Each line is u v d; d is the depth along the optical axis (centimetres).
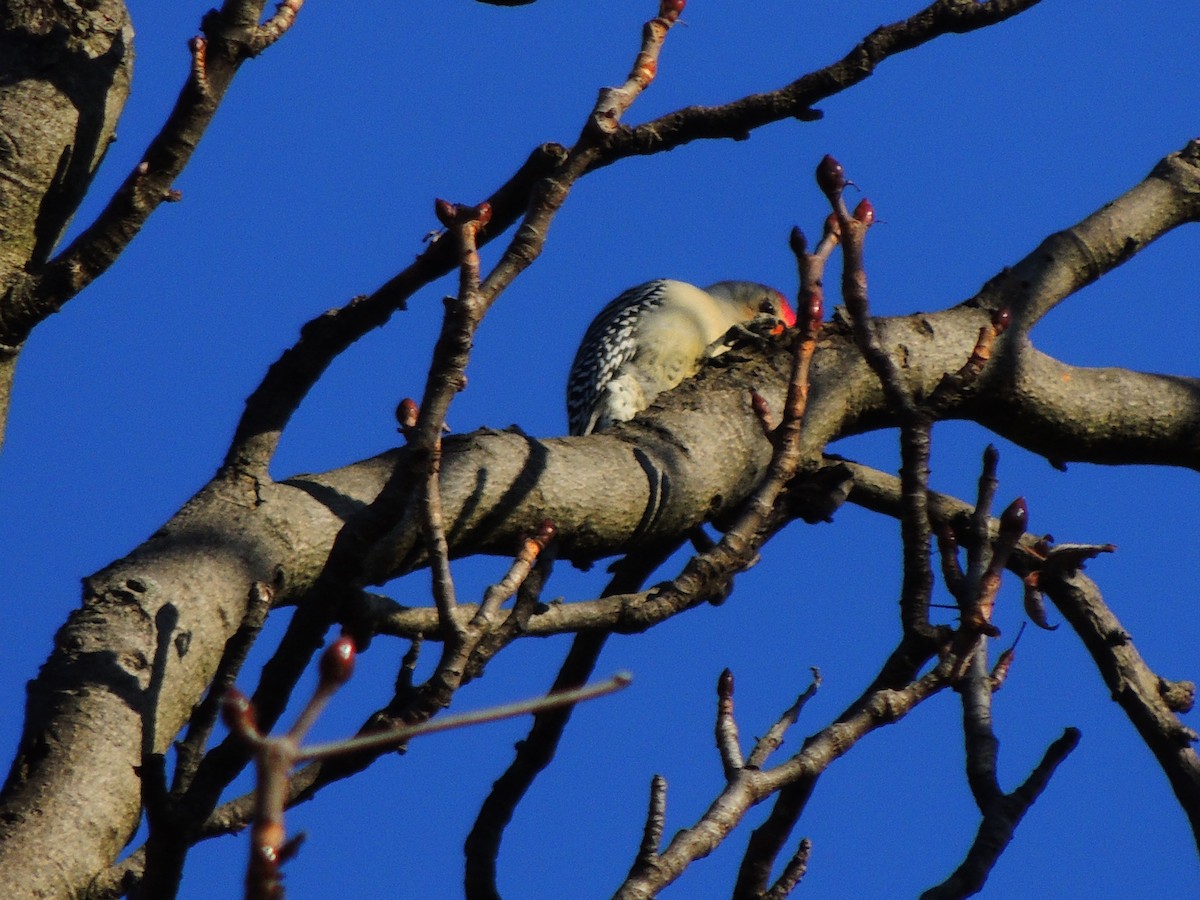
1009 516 757
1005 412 1148
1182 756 1066
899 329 1117
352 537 682
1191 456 1190
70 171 964
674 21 754
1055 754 840
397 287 878
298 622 684
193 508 869
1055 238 1207
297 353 894
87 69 978
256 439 889
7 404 931
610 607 800
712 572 791
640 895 681
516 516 934
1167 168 1265
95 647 784
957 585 785
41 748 748
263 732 676
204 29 850
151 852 596
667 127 894
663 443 1002
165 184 874
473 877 980
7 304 893
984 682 864
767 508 783
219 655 820
